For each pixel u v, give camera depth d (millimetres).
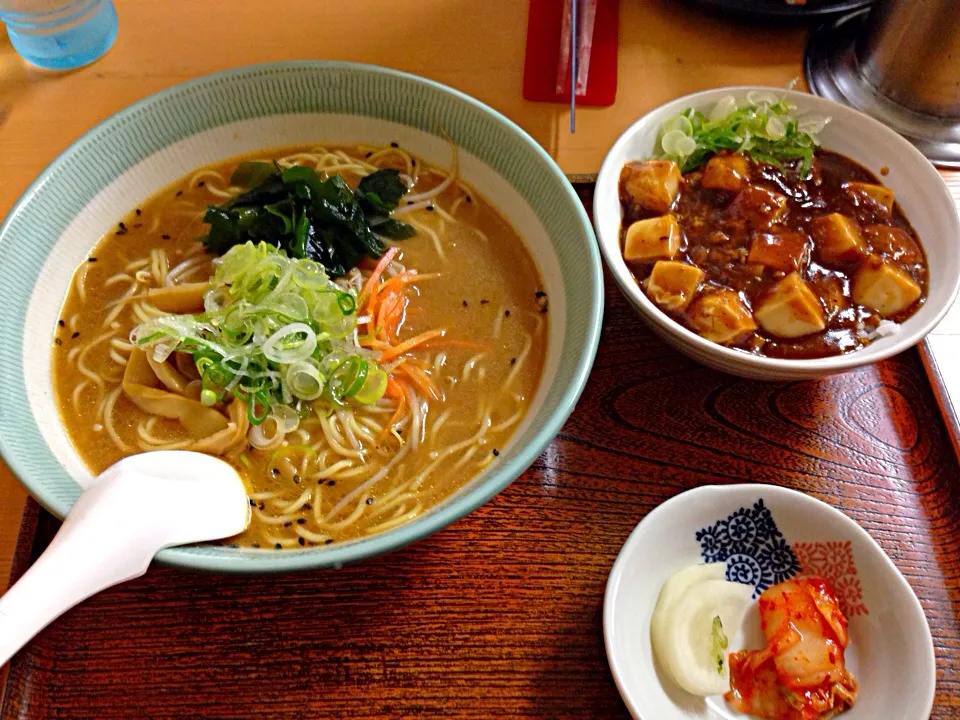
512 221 336
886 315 310
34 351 298
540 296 319
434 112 339
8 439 256
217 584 269
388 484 285
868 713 248
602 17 439
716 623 257
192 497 248
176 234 337
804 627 256
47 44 404
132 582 268
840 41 428
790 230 327
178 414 285
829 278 315
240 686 253
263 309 285
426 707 250
